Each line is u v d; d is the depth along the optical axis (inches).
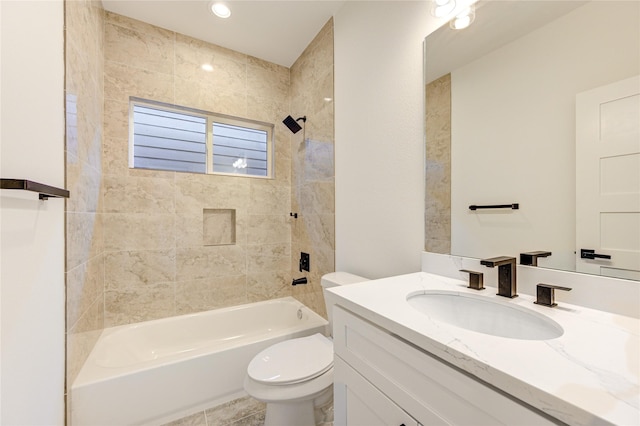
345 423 33.7
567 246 31.1
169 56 81.2
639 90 26.2
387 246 56.4
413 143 50.8
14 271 27.9
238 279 91.4
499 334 32.2
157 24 78.7
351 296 33.5
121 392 52.3
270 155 102.3
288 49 90.9
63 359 44.3
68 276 46.0
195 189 84.7
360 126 64.0
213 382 61.3
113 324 73.6
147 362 56.9
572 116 31.0
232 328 86.3
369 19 61.0
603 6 28.8
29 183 24.8
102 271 70.8
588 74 29.8
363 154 63.0
